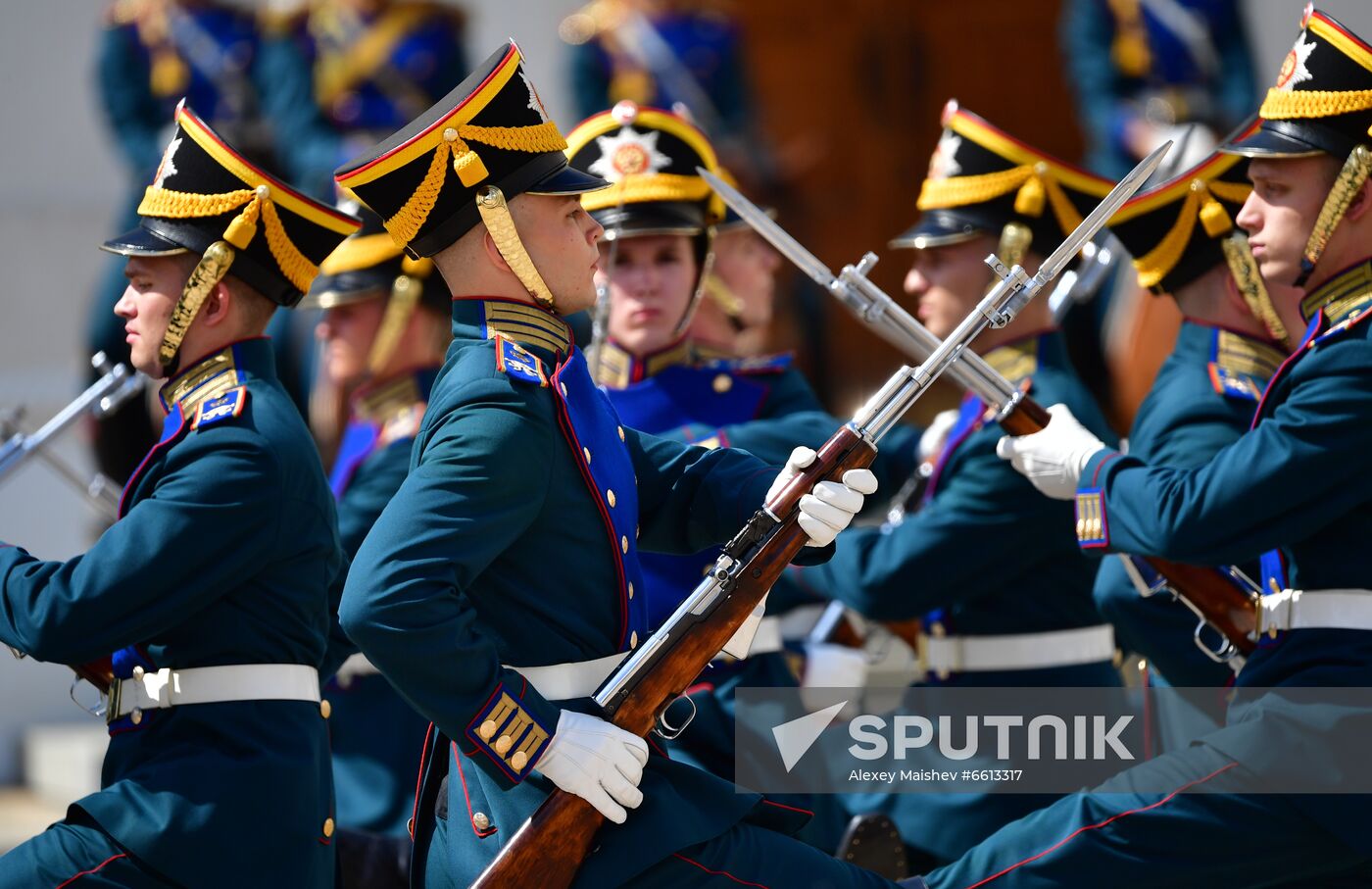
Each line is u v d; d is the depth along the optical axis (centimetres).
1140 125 3147
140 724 1386
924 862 1773
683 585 1631
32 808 2755
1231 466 1353
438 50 3275
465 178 1238
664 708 1229
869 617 1777
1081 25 3219
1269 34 3284
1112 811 1372
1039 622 1762
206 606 1360
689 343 1822
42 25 3184
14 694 2956
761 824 1299
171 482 1359
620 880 1196
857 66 4303
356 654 1831
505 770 1162
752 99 3728
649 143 1723
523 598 1221
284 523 1373
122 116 3203
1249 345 1602
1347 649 1354
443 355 1997
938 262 1833
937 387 3612
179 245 1413
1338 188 1374
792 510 1248
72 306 3177
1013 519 1709
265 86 3238
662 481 1353
